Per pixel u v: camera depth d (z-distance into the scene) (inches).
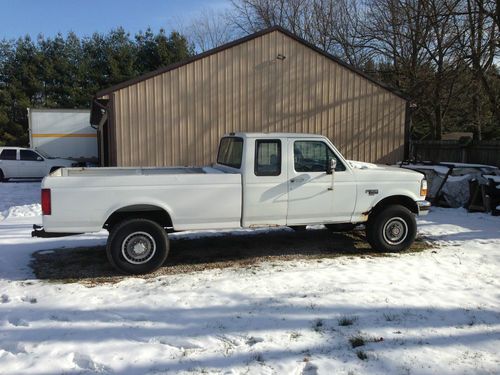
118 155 485.4
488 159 545.3
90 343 157.0
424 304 192.1
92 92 1434.5
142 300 197.0
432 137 830.5
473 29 562.6
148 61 1485.0
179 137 501.7
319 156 263.1
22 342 157.5
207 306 190.4
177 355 149.3
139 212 246.5
